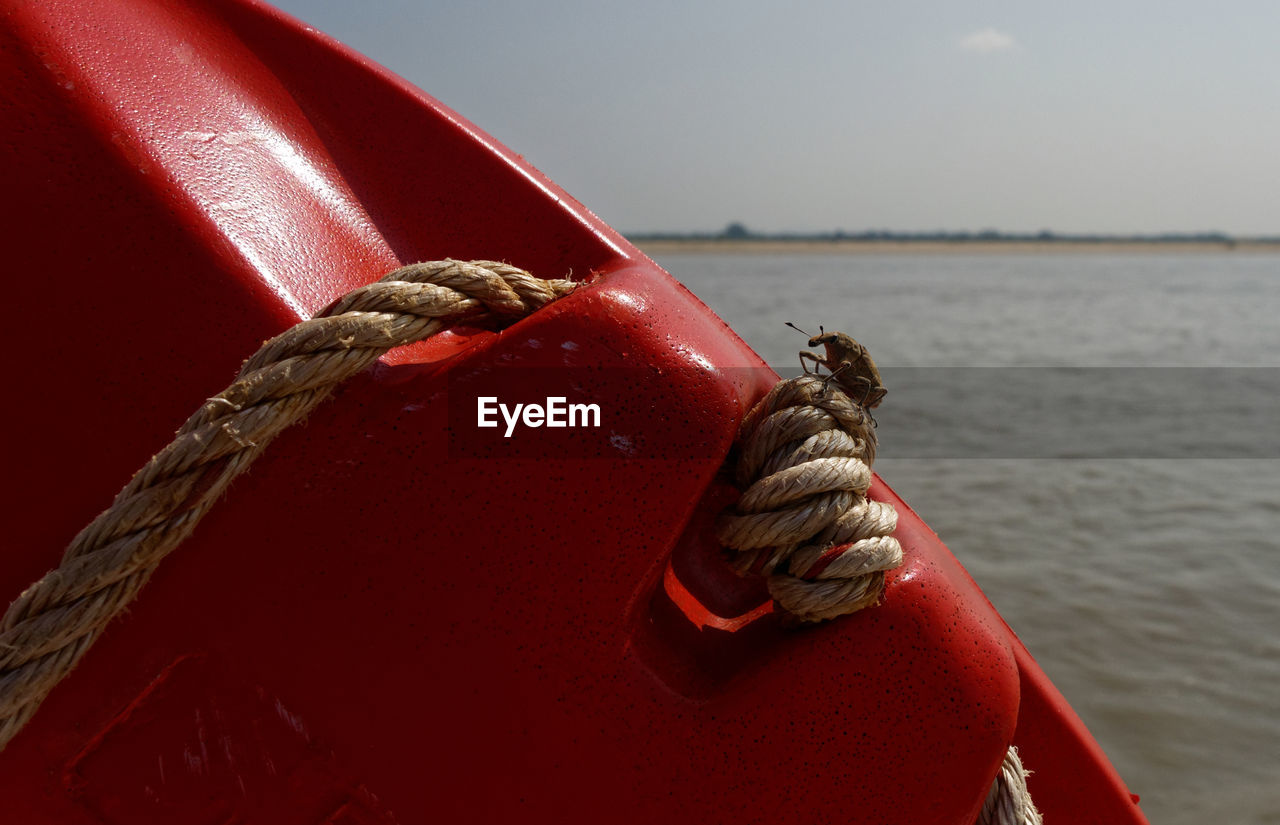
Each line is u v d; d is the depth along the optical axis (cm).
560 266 161
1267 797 374
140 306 121
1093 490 825
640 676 121
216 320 122
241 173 136
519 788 120
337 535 118
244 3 162
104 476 120
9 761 117
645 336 122
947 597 129
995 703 126
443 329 128
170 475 109
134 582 111
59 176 122
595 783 120
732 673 128
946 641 125
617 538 120
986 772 125
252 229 130
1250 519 739
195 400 121
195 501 111
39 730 117
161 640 117
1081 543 682
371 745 119
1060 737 161
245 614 118
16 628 107
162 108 133
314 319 116
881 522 127
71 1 134
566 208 163
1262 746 411
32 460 119
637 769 120
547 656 119
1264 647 505
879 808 122
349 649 118
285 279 128
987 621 135
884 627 125
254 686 118
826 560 122
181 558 117
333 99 162
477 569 119
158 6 151
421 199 161
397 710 119
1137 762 400
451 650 119
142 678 117
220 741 118
